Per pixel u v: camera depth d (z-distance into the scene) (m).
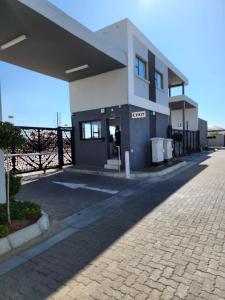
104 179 10.43
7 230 4.25
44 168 12.37
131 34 12.27
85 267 3.56
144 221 5.35
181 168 13.55
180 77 20.66
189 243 4.20
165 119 16.91
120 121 12.31
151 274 3.30
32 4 7.06
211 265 3.48
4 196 5.58
